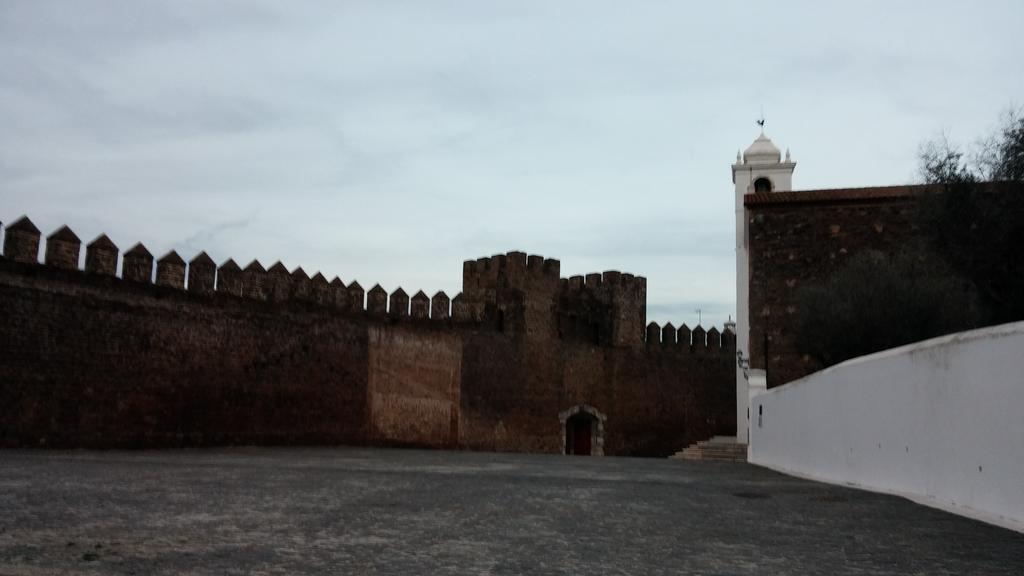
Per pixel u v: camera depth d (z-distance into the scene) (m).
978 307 19.28
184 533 7.80
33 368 25.31
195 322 30.33
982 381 9.36
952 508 10.09
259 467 17.98
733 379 53.53
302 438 33.81
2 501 10.20
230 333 31.52
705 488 14.12
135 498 10.79
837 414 15.37
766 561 6.72
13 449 24.45
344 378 35.81
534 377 44.28
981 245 17.55
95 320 27.14
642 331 49.91
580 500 11.73
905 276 22.50
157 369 28.89
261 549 6.97
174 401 29.36
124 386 27.81
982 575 6.16
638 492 13.22
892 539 7.90
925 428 11.09
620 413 48.00
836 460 15.41
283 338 33.50
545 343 45.16
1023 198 16.91
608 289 48.78
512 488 13.64
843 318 22.03
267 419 32.56
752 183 37.09
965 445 9.81
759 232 31.58
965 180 17.97
